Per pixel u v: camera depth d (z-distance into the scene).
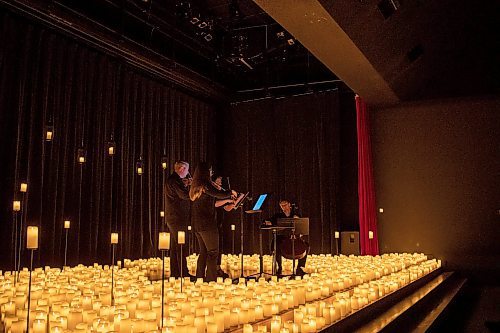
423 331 3.62
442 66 8.97
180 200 5.07
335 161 10.34
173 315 2.74
